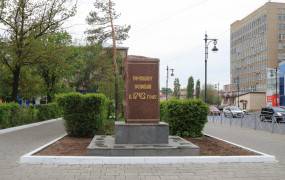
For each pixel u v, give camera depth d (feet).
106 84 140.05
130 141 41.16
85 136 59.26
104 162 35.32
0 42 86.17
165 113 63.26
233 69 459.32
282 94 230.07
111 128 66.80
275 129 86.74
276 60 365.20
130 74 43.39
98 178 29.35
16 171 31.81
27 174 30.66
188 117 60.90
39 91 129.90
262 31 377.30
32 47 85.87
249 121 116.47
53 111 121.19
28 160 35.32
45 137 59.47
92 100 58.59
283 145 52.31
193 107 61.05
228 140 58.85
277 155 42.14
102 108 60.34
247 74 414.21
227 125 104.12
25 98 139.23
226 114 174.50
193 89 329.31
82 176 30.01
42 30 89.51
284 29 369.50
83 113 58.44
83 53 146.00
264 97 309.42
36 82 119.55
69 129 59.00
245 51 422.00
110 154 37.40
